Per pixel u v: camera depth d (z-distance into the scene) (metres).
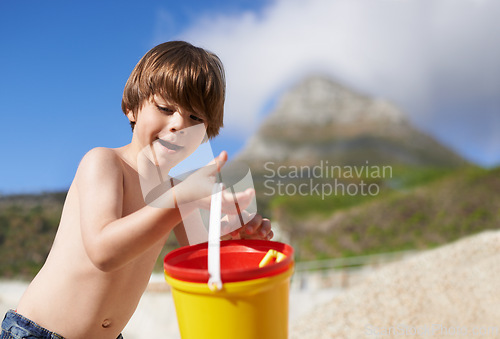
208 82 1.39
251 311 0.85
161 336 4.52
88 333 1.31
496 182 15.98
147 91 1.34
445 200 15.19
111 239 0.98
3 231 10.07
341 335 3.36
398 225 13.61
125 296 1.35
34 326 1.29
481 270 4.23
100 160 1.24
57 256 1.33
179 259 1.06
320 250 12.10
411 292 3.96
